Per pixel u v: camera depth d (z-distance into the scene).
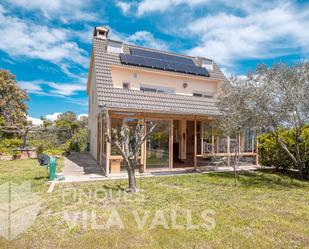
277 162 12.40
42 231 4.77
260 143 13.70
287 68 9.24
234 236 4.68
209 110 12.84
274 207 6.53
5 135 20.88
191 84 15.91
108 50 14.68
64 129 23.91
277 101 9.69
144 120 11.41
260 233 4.85
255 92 9.69
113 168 10.73
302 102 8.99
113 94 11.38
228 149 13.77
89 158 16.98
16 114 27.12
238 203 6.82
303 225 5.31
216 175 11.31
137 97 11.80
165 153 12.19
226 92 10.45
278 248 4.25
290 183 9.88
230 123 9.80
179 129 15.62
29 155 17.73
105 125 11.19
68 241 4.36
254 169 13.38
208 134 13.84
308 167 10.78
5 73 26.77
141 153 11.39
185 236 4.62
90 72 18.09
